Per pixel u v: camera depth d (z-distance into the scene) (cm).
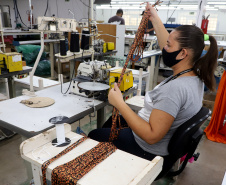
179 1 584
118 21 536
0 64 251
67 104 165
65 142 106
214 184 193
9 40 613
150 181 89
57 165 89
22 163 211
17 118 139
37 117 141
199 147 249
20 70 258
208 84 114
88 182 80
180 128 113
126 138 133
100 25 489
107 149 101
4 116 141
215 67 113
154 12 154
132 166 90
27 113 147
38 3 865
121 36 499
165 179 196
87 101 172
